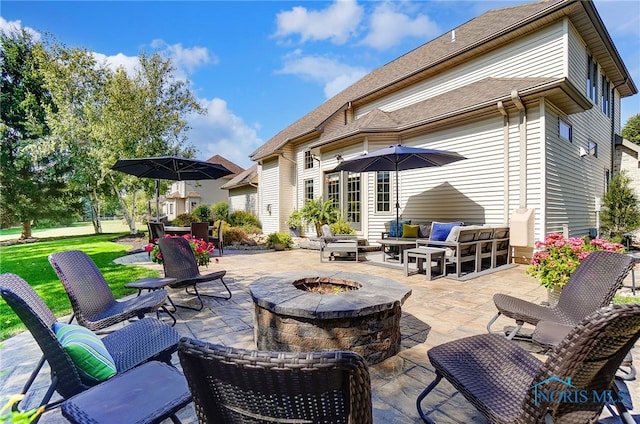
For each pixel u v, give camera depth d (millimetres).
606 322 1167
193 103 15023
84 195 17391
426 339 3258
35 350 3100
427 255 5812
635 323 1211
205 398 1170
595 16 7801
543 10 7473
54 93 14258
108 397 1600
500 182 7496
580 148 9070
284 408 1089
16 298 1564
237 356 1021
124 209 16438
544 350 2986
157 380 1764
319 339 2686
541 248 3877
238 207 22531
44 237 16906
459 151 8273
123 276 6129
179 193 31141
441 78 10188
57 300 4664
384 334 2816
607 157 11867
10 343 3268
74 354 1738
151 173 8641
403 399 2256
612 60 10398
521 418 1401
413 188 9320
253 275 6438
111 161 13508
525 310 2838
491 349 2080
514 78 8242
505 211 7363
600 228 10367
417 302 4461
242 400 1125
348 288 3514
